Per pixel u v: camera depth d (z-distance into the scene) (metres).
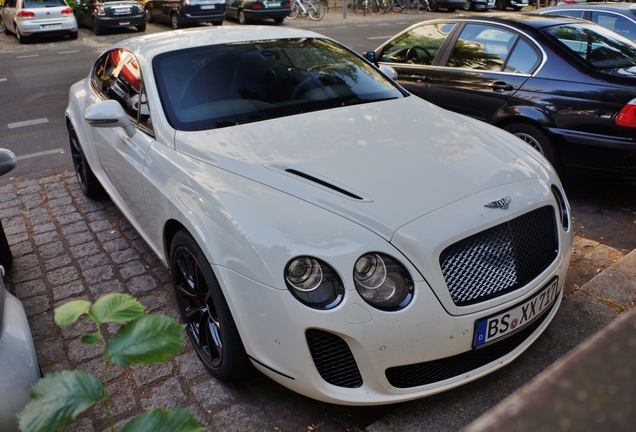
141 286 3.69
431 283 2.18
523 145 3.17
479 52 5.27
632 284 3.34
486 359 2.41
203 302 2.79
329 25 19.83
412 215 2.29
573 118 4.46
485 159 2.77
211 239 2.44
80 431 2.50
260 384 2.71
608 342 0.39
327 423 2.44
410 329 2.15
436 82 5.54
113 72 4.18
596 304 3.18
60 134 7.44
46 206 5.14
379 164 2.67
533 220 2.53
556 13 7.88
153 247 3.40
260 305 2.24
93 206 5.06
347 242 2.18
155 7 18.98
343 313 2.11
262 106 3.34
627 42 5.10
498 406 0.38
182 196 2.73
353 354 2.17
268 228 2.28
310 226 2.26
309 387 2.23
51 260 4.12
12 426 1.87
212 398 2.63
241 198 2.48
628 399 0.34
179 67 3.50
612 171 4.39
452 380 2.32
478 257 2.31
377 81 3.86
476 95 5.15
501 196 2.46
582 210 4.61
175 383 2.76
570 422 0.34
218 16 17.86
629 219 4.40
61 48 15.35
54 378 0.98
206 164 2.82
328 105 3.45
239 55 3.65
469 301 2.27
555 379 0.37
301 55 3.83
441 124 3.22
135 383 2.78
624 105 4.19
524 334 2.56
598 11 7.51
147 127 3.36
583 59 4.64
